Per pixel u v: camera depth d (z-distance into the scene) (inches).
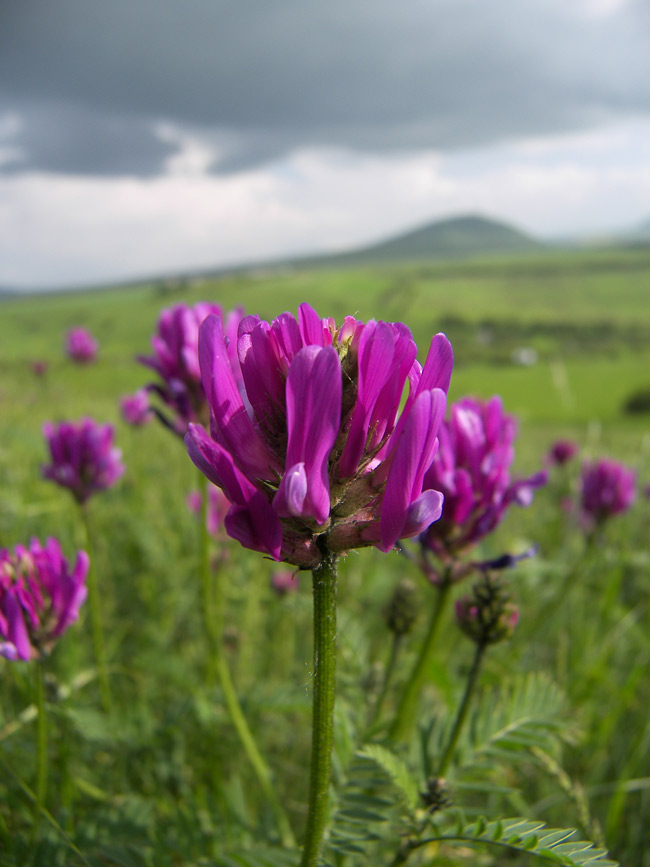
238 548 12.5
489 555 10.7
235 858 6.1
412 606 7.5
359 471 4.1
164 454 23.1
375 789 5.9
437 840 5.2
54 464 9.3
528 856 7.8
